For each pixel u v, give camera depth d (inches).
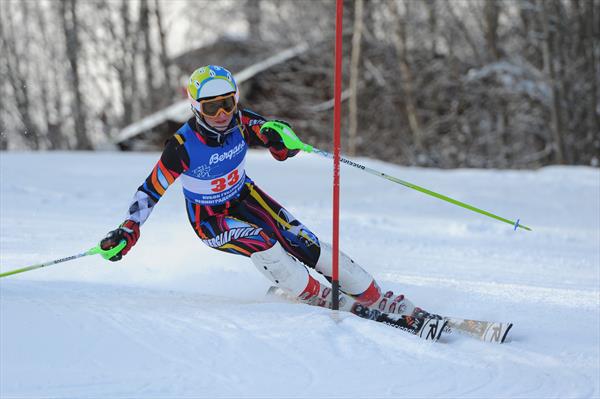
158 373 293.0
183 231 700.0
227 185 423.8
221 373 299.3
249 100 2760.8
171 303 393.1
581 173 1375.5
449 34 2706.7
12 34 3408.0
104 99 3447.3
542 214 967.0
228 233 414.0
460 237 777.6
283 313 377.7
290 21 2827.3
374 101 2753.4
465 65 2736.2
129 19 3309.5
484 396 296.0
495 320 424.2
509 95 2608.3
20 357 293.7
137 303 384.5
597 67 2704.2
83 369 290.0
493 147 2765.7
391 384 301.7
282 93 2765.7
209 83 390.9
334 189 398.6
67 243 607.8
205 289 470.6
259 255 404.8
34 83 3494.1
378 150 2763.3
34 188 967.6
